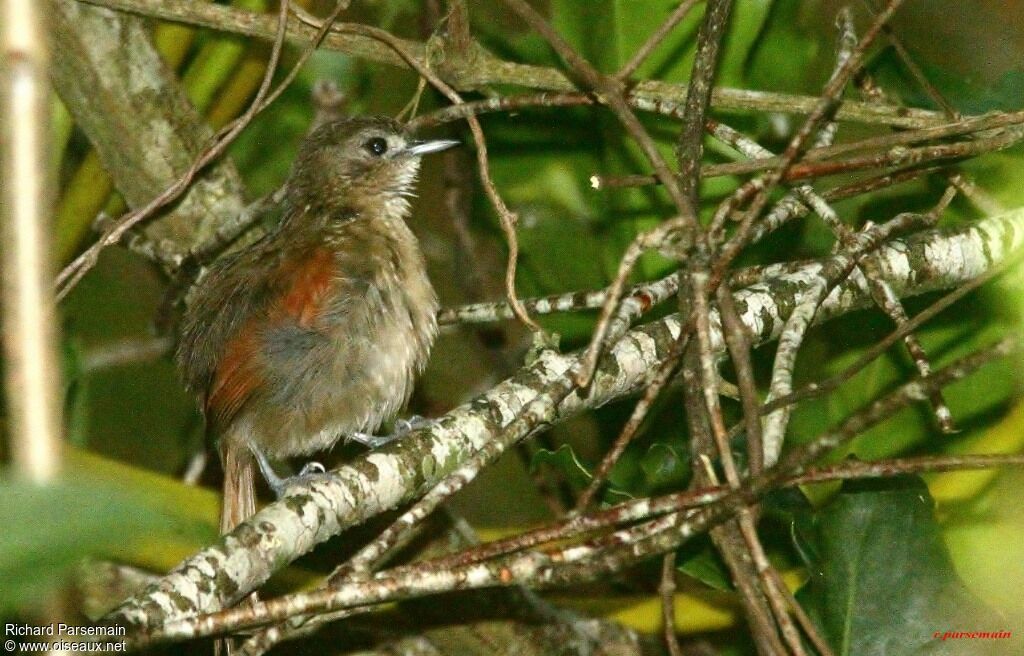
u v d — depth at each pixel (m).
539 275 12.46
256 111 9.41
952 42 13.98
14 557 2.23
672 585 7.83
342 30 10.03
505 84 11.25
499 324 13.66
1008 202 11.01
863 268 8.51
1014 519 10.10
